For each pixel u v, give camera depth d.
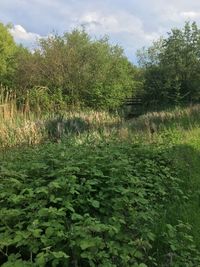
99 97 25.44
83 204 4.66
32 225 3.87
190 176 7.15
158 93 25.62
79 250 3.75
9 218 4.17
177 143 9.38
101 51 26.73
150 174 6.55
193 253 4.47
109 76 26.72
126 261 3.75
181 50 25.44
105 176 5.24
